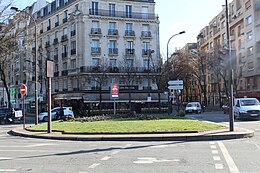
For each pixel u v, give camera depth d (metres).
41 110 51.59
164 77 56.41
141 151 10.67
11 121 31.75
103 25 55.38
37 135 16.14
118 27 56.25
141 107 49.72
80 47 54.28
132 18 56.84
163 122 18.91
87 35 54.22
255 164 8.16
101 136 14.56
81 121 22.64
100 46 55.03
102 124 18.47
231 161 8.59
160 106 49.31
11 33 37.44
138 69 56.00
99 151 10.84
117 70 55.03
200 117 31.27
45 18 64.12
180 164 8.30
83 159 9.32
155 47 58.41
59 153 10.51
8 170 7.93
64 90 58.25
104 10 55.47
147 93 50.03
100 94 46.56
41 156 9.96
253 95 54.66
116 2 56.28
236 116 27.44
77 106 49.81
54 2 63.16
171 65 60.50
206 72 76.50
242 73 60.66
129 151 10.72
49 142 13.98
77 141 14.22
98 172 7.57
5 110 32.28
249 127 19.22
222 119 27.62
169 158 9.21
